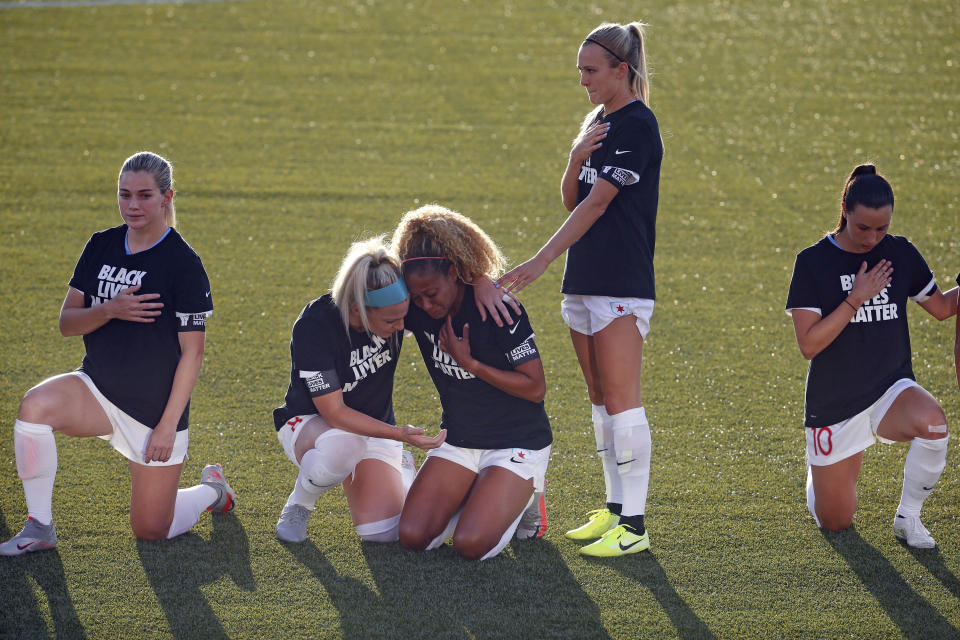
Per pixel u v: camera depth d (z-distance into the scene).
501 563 13.86
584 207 14.05
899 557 14.06
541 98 42.31
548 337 22.47
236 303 23.72
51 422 13.20
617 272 14.30
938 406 13.63
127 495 15.45
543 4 57.44
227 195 31.11
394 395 19.55
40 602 12.61
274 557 13.86
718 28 53.03
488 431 14.06
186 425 13.98
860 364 14.12
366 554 13.99
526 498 13.98
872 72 45.97
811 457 14.61
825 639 12.20
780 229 29.56
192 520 14.34
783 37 51.44
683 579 13.51
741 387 20.03
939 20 53.78
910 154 36.22
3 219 28.42
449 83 43.97
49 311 22.80
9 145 34.53
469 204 31.14
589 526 14.68
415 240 13.23
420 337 14.26
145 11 53.50
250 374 20.19
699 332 22.72
